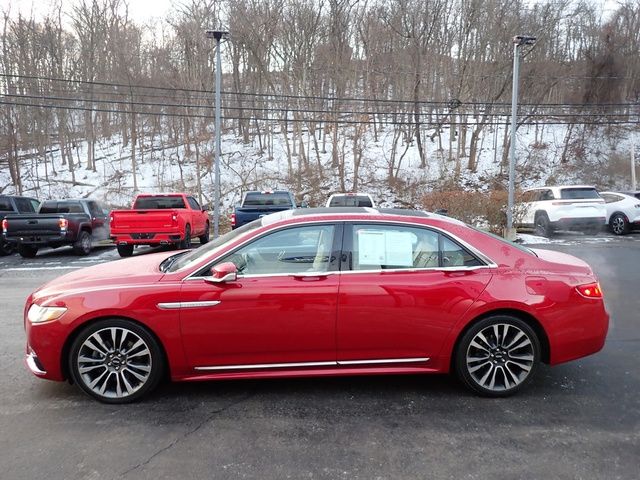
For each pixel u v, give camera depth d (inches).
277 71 1213.7
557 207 611.8
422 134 1381.6
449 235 145.6
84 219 523.2
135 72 1232.8
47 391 146.9
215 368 138.6
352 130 1391.5
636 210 637.9
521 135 1453.0
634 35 1257.4
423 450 112.3
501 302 139.1
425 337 140.0
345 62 1142.3
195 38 1165.7
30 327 135.9
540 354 145.3
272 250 142.3
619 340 198.2
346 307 137.3
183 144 1358.3
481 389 141.5
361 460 108.1
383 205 1062.4
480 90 1119.6
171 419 128.1
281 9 1166.3
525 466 105.5
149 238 475.8
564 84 1312.7
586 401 139.9
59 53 1264.8
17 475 101.1
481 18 1122.7
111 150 1497.3
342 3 1138.0
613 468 104.8
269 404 137.6
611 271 366.9
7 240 500.1
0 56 1252.5
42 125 1317.7
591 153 1259.2
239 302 135.4
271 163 1278.3
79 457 108.7
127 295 134.6
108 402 137.0
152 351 136.4
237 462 107.1
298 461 107.7
